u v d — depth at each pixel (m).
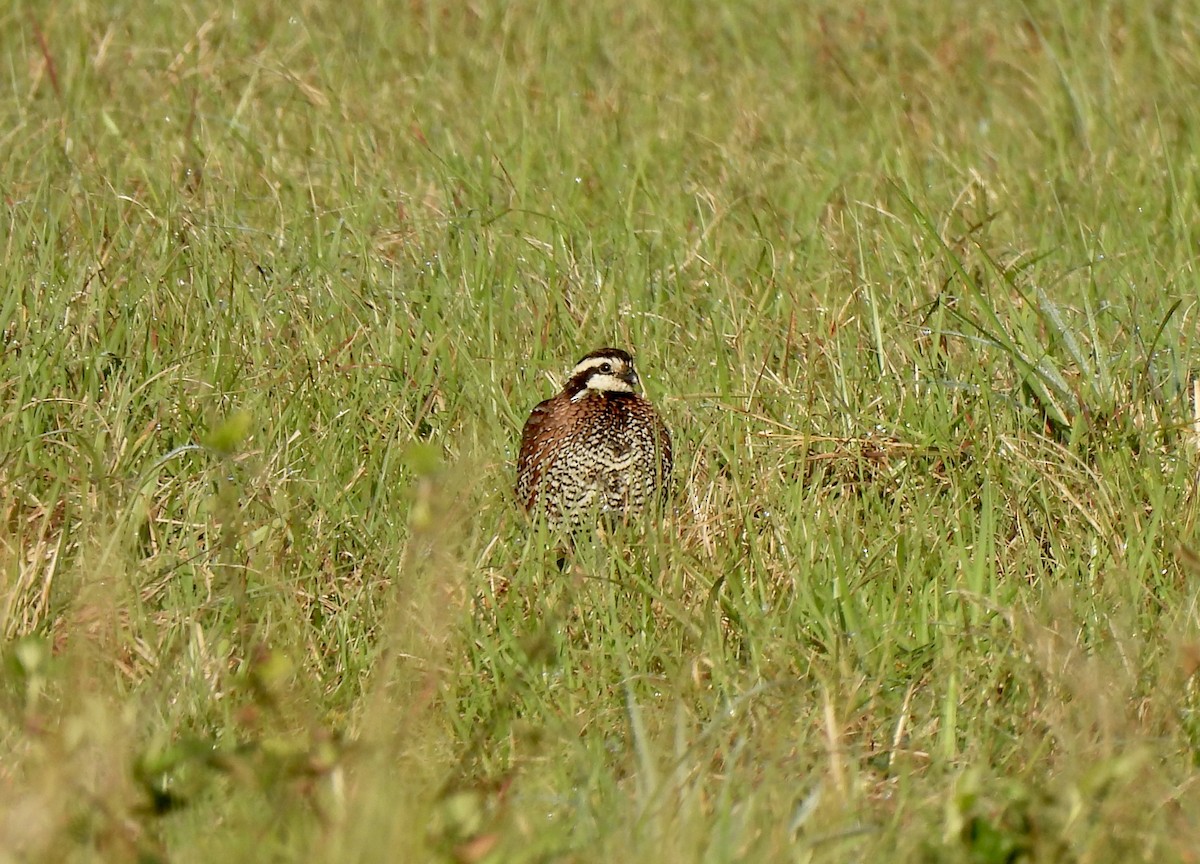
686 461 12.37
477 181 16.48
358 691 9.29
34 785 7.05
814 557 10.60
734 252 15.48
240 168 16.86
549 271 14.46
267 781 7.00
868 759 8.71
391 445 11.83
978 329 12.80
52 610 9.45
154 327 13.27
